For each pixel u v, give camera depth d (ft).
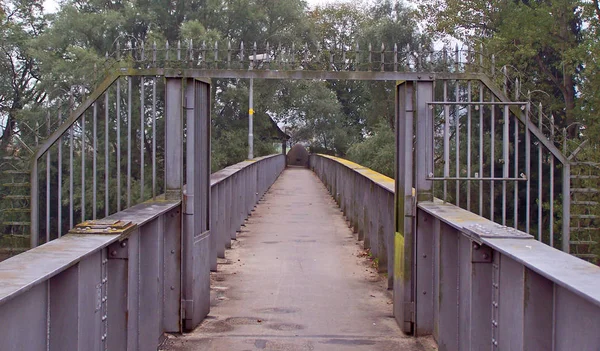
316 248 31.96
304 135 156.15
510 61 69.36
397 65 16.90
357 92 164.86
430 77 16.60
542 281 8.82
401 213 18.04
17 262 8.34
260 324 18.19
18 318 7.48
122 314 11.55
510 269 10.12
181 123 16.79
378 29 84.48
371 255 28.66
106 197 16.14
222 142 106.32
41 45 86.38
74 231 10.84
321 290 22.71
